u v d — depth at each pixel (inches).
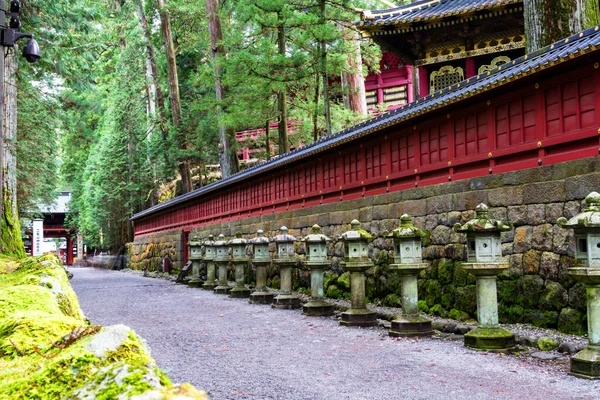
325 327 416.8
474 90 386.0
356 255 430.9
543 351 294.4
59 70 858.1
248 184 903.1
